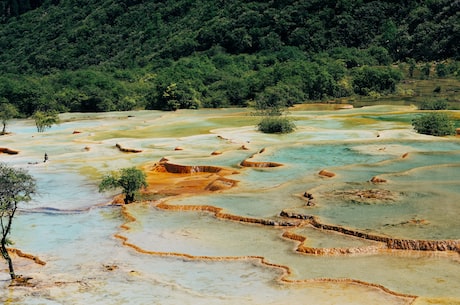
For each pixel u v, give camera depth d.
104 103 104.56
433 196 32.19
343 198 32.59
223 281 23.11
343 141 51.09
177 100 103.12
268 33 146.88
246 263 24.91
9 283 23.45
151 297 21.78
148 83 119.50
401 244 25.42
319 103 101.88
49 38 180.62
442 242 25.03
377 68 115.94
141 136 63.75
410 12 144.25
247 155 47.59
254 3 158.38
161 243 27.75
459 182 34.97
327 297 21.11
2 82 105.62
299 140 54.97
